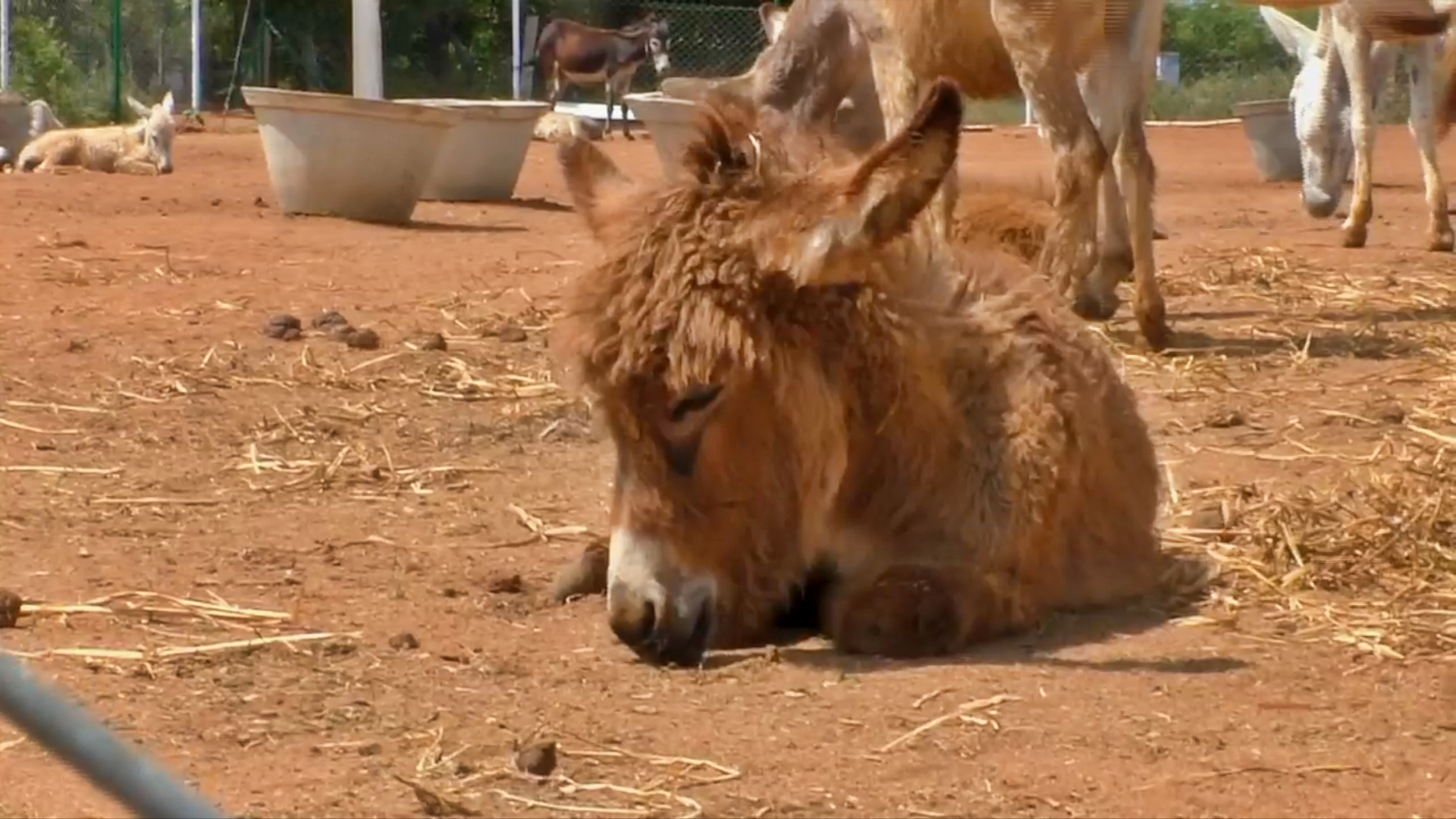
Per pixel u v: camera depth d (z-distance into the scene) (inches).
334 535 381.4
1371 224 1020.5
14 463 437.4
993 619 310.3
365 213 981.8
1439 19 641.0
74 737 127.0
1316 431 486.3
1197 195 1250.0
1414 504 387.2
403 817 228.7
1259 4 567.5
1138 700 279.0
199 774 242.5
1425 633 316.8
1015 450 313.6
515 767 246.5
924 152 275.6
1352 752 257.3
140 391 521.3
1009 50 559.8
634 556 286.4
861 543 314.0
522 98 1999.3
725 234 284.5
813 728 263.9
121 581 340.8
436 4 2084.2
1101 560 337.4
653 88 2207.2
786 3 2095.2
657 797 237.0
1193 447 469.1
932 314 315.3
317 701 275.1
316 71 2143.2
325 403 515.8
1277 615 329.4
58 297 674.8
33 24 2001.7
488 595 338.6
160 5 2133.4
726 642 301.1
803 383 291.3
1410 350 604.4
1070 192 558.3
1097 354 343.6
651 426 282.4
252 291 701.9
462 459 456.4
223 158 1571.1
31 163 1477.6
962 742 258.5
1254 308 698.8
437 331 622.2
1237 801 238.8
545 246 882.8
